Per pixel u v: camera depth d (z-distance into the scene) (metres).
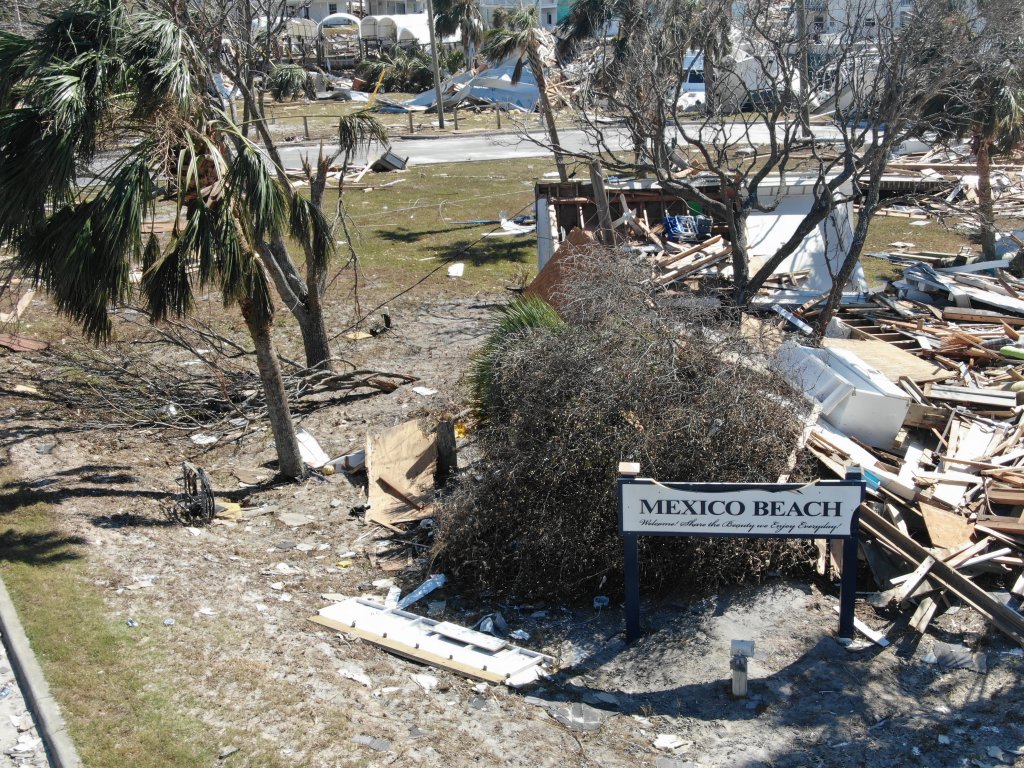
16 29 10.71
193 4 11.55
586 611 7.86
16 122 7.82
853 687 6.61
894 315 13.95
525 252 21.55
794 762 5.90
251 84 13.90
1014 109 16.27
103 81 7.91
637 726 6.30
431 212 25.84
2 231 8.12
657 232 15.84
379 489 9.90
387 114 46.97
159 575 7.80
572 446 7.96
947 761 5.86
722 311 11.26
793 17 17.59
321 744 5.66
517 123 21.67
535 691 6.68
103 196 8.04
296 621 7.35
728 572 7.84
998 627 7.06
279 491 10.19
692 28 14.46
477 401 10.18
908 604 7.40
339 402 12.68
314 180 12.73
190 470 9.39
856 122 12.95
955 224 22.22
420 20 58.34
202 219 8.41
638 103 13.87
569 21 22.80
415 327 16.19
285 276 13.16
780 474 8.05
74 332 15.20
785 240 16.08
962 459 9.07
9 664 6.50
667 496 6.81
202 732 5.71
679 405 8.01
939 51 12.44
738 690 6.53
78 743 5.56
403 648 7.04
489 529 8.35
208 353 14.16
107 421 11.76
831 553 8.03
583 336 8.65
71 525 8.55
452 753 5.72
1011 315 13.73
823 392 9.89
